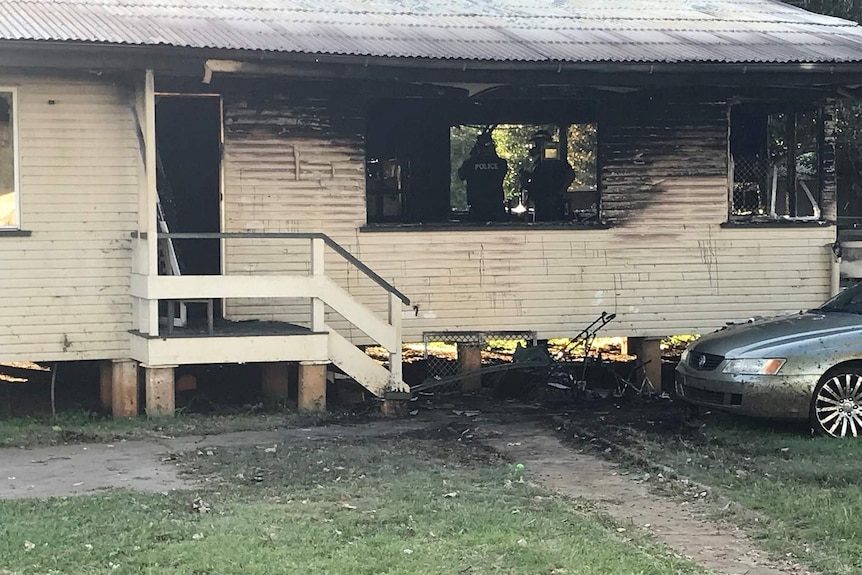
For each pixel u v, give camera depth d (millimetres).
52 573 5926
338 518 7055
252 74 11117
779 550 6602
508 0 14625
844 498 7695
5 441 9930
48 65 10258
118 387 11477
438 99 13367
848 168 17609
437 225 12969
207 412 11547
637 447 9688
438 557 6223
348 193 12727
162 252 11852
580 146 14484
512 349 15883
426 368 13586
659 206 13523
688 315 13602
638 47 12328
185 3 12383
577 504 7641
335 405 12047
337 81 12453
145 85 10812
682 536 6953
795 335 10047
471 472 8672
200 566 6000
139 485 8242
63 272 11320
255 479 8336
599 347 16141
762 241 13773
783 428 10281
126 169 11461
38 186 11242
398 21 12789
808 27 14133
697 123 13578
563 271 13289
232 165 12398
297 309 12625
